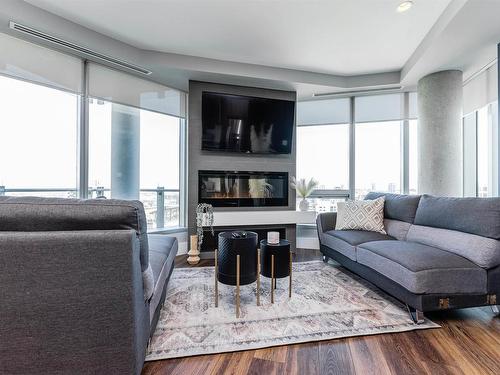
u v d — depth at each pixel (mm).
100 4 2355
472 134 3520
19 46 2629
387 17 2488
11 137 2686
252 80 3629
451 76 3191
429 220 2441
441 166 3238
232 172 3832
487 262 1839
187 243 3791
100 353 1088
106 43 2867
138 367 1167
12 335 1035
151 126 3762
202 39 2918
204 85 3693
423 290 1782
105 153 3316
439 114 3248
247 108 3768
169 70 3326
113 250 1082
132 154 3572
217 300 2090
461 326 1829
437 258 1902
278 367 1412
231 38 2889
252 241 2012
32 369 1056
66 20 2574
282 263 2168
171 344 1593
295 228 3965
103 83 3232
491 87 3102
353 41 2922
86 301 1068
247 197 3902
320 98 4320
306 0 2273
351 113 4293
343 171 4379
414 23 2576
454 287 1809
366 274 2414
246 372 1374
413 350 1558
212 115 3646
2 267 1016
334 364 1435
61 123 2998
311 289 2441
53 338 1057
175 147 4035
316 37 2850
